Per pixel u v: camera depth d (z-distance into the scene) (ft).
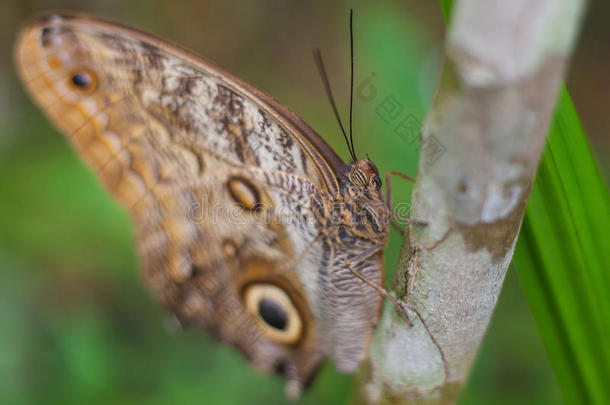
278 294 1.37
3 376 1.57
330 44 2.62
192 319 1.40
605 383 1.23
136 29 1.31
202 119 1.33
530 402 1.51
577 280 1.22
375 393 1.25
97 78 1.32
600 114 2.52
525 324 1.55
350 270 1.33
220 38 2.62
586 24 2.64
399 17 1.55
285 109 1.32
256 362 1.39
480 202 1.16
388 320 1.23
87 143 1.35
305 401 1.55
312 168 1.33
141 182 1.36
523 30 1.08
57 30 1.31
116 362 1.58
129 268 1.65
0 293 1.62
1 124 2.02
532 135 1.14
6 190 1.66
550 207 1.21
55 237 1.63
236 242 1.37
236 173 1.35
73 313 1.64
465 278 1.19
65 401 1.55
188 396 1.55
